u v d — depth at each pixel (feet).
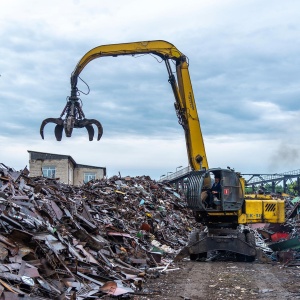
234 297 41.88
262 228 103.71
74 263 41.78
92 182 116.57
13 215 42.50
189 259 73.41
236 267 62.85
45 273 36.24
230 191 71.51
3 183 52.70
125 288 40.06
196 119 77.25
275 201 75.36
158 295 42.29
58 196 61.93
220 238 68.95
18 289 31.01
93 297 36.32
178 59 77.25
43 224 43.70
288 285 48.19
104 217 72.54
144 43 76.48
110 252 54.75
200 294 43.21
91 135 70.23
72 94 69.97
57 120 69.21
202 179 70.49
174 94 77.92
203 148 77.00
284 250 75.61
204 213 73.87
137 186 120.57
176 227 101.04
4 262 33.65
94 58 75.20
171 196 134.21
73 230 50.62
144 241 72.18
